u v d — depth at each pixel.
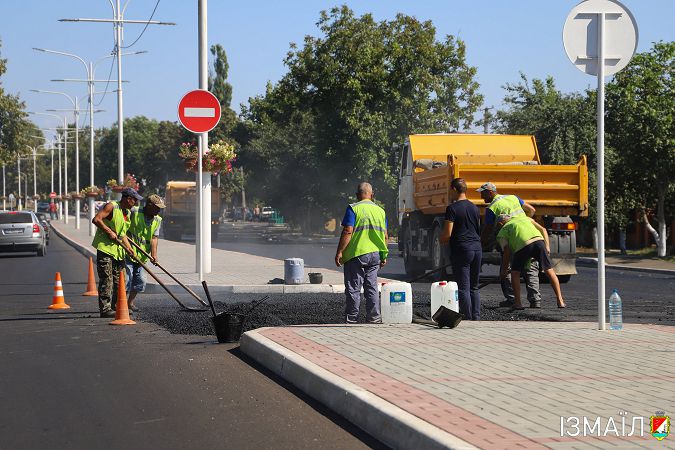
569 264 21.16
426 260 24.08
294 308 15.39
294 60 55.16
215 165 22.52
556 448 5.77
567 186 20.31
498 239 15.77
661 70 36.97
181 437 7.01
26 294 19.77
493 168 20.14
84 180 175.00
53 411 7.96
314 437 6.95
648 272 30.70
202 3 22.41
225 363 10.28
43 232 38.44
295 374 8.92
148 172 124.38
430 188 22.41
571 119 39.94
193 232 58.91
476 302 13.65
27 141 92.44
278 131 71.19
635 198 39.41
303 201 70.69
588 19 11.61
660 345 10.38
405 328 11.92
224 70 122.75
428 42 53.78
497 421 6.48
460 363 9.01
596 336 11.16
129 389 8.88
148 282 19.44
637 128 36.22
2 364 10.41
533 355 9.57
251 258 29.56
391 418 6.64
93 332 13.06
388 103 53.75
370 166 52.59
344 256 13.00
